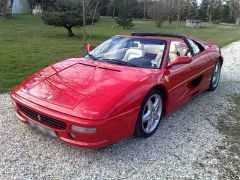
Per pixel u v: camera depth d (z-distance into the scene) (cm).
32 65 779
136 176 317
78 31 1939
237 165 348
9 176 305
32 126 358
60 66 420
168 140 397
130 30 2539
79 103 324
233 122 473
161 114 422
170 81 417
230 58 1113
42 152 351
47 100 338
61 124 322
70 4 1617
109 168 327
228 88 671
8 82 607
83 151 357
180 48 489
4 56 877
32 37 1479
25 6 3806
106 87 349
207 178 320
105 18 4019
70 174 313
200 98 586
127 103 336
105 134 319
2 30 1705
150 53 443
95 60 435
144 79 375
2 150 350
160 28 3061
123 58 437
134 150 366
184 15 2641
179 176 321
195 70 500
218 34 2592
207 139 407
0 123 419
